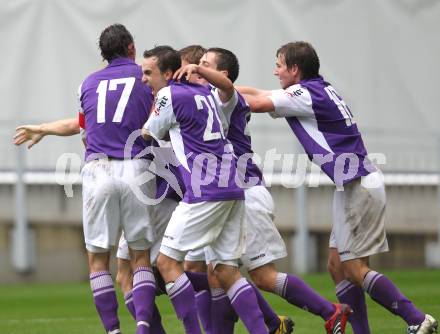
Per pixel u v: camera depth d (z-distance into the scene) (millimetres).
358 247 22531
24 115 51969
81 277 48938
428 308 31344
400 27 54438
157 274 23406
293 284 21891
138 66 23109
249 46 53188
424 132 53156
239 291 21297
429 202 52406
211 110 21203
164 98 21000
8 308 36438
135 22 52469
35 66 52094
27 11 52094
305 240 50000
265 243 22094
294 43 23188
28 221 48875
